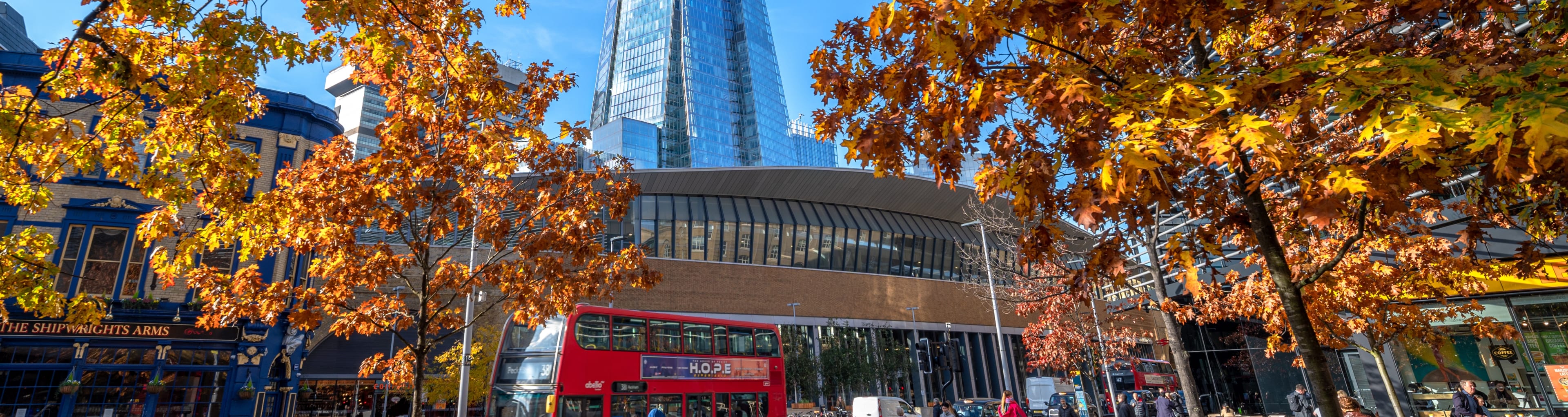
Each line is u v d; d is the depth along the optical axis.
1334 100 3.88
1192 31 5.18
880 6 4.05
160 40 7.79
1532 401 17.06
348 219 11.16
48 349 20.02
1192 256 5.10
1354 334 20.39
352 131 152.88
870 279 55.75
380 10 7.50
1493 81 2.80
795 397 44.12
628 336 17.06
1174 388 44.03
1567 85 2.64
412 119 11.55
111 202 21.64
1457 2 4.20
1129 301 20.31
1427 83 2.87
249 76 7.19
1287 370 26.27
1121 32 5.51
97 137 9.05
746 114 163.50
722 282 48.25
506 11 10.12
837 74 4.84
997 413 29.20
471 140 12.01
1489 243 17.34
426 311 12.07
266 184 23.19
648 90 154.12
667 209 51.38
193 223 21.89
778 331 21.33
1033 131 4.52
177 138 9.04
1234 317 15.45
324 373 36.00
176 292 21.95
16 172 8.94
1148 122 3.28
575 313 16.25
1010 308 33.28
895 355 48.94
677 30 162.50
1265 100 3.49
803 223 56.09
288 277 23.52
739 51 172.62
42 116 8.49
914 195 63.78
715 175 54.16
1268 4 4.14
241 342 22.44
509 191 13.56
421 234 12.61
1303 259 10.58
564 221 13.19
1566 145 2.86
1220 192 5.67
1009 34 3.80
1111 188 3.22
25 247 9.87
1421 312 15.03
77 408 20.00
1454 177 3.73
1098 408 24.27
